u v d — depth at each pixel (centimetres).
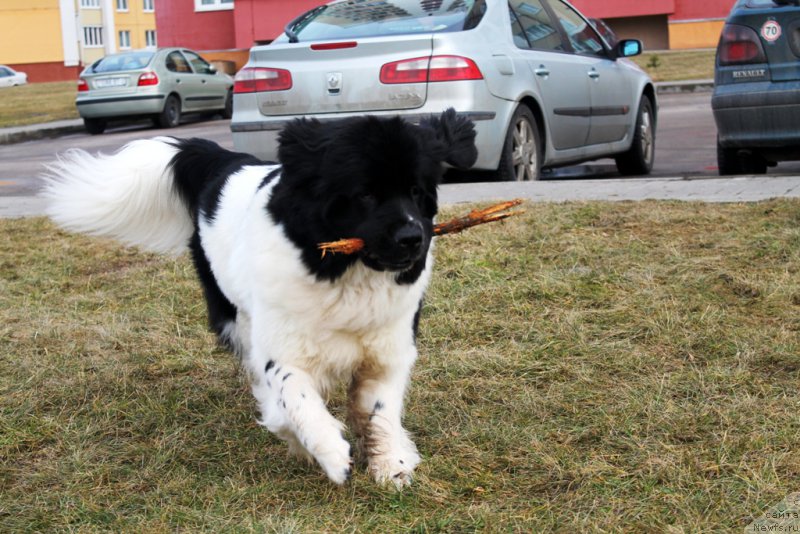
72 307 575
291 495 346
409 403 419
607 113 970
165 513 329
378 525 317
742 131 788
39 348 504
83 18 6356
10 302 585
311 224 337
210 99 2194
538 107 873
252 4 3219
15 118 2322
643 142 1052
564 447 368
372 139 333
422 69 792
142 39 6819
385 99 802
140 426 411
